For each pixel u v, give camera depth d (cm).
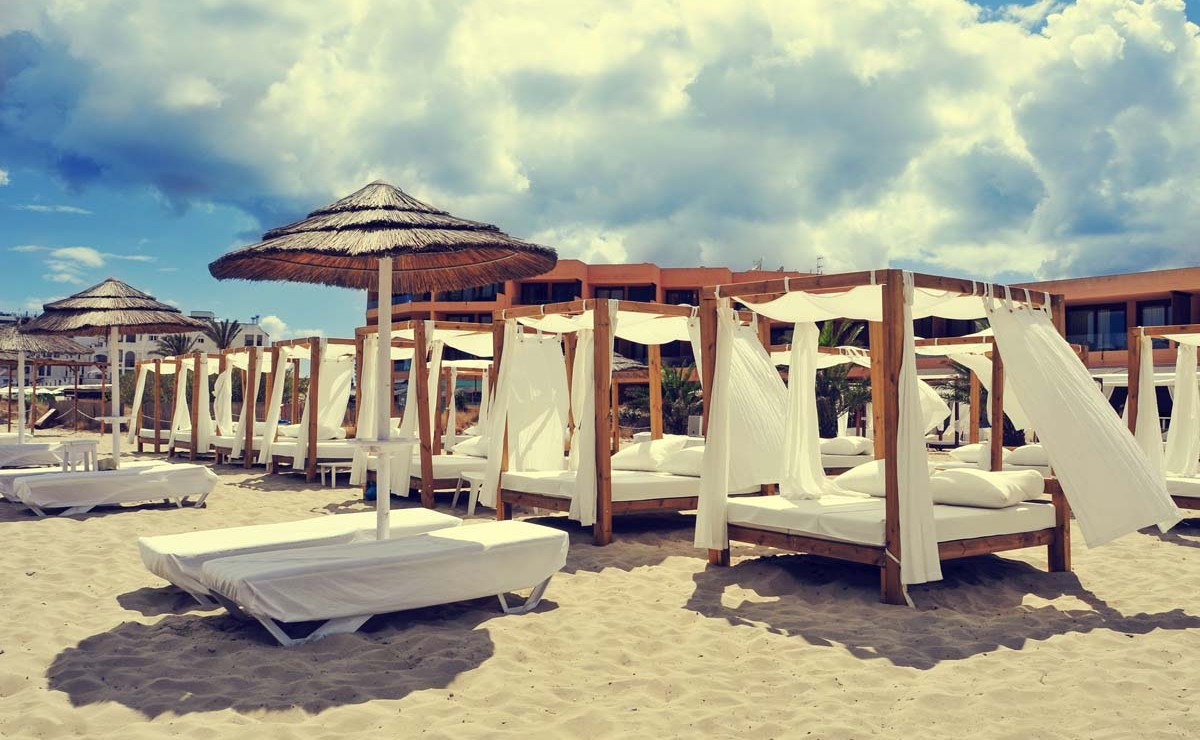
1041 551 796
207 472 1060
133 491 1002
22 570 662
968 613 588
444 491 1255
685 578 677
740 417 872
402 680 424
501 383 963
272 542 575
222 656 458
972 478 686
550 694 412
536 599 579
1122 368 2694
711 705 404
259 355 1664
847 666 462
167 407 2942
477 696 408
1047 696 413
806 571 694
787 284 673
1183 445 1145
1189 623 554
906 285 614
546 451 1056
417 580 504
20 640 486
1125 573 705
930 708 397
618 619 550
